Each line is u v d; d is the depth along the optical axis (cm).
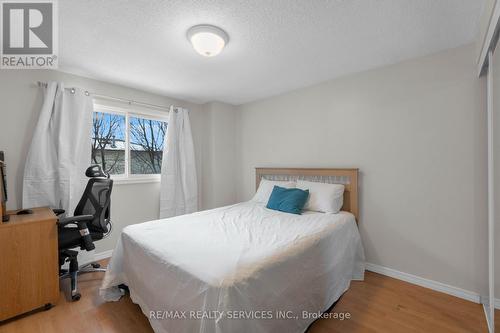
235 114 386
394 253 227
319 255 166
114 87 281
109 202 234
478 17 156
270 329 119
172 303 127
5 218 171
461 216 192
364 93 245
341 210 258
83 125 252
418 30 171
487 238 182
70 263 202
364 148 246
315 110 286
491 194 161
